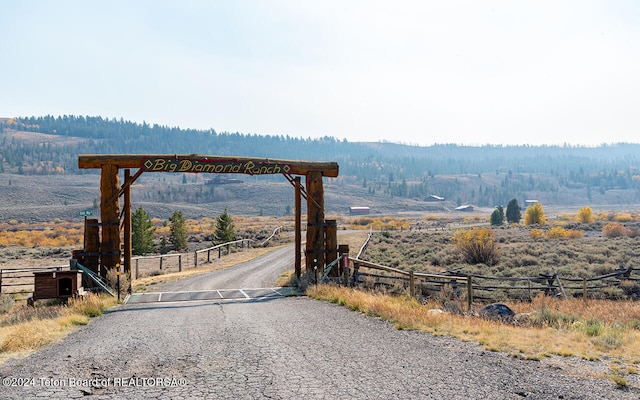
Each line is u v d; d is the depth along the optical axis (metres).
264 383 6.73
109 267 17.69
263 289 19.70
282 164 19.94
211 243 59.94
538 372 7.19
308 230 20.34
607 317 13.70
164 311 14.40
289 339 9.73
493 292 20.27
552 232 59.22
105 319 13.04
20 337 9.32
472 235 33.22
